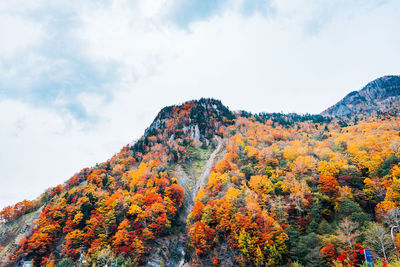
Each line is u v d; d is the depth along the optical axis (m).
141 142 195.50
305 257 55.59
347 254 47.53
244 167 105.06
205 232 76.50
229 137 196.75
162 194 108.31
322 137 162.12
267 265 57.62
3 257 85.00
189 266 78.56
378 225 54.25
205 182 132.75
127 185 122.62
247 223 66.19
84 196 104.56
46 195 131.88
